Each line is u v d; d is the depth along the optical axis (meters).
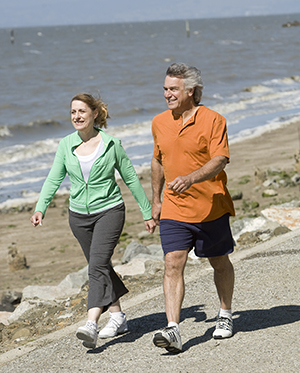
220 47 184.38
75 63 136.12
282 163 30.88
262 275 9.24
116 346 7.21
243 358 6.28
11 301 15.00
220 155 6.36
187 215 6.64
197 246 6.79
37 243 22.88
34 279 18.23
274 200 22.86
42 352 7.44
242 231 14.43
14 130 51.00
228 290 6.98
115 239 7.24
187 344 6.90
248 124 47.00
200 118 6.55
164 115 6.85
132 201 27.94
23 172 34.88
